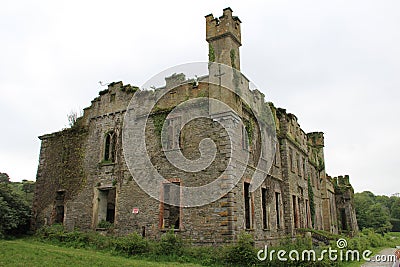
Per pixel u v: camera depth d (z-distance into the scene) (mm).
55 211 21812
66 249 16469
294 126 27547
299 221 24938
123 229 18297
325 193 34719
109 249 16516
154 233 17281
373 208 71500
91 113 22219
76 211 20625
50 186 22484
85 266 11555
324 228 33688
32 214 22578
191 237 16094
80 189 20938
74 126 22656
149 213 17766
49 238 19594
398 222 79062
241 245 14023
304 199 27203
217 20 18719
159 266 12570
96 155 21000
